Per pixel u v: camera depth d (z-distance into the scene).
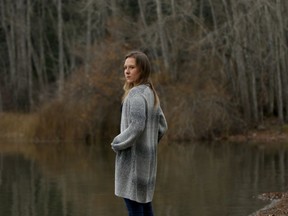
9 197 15.79
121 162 7.37
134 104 7.26
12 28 53.41
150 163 7.42
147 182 7.39
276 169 20.08
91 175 19.80
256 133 34.91
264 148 28.00
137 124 7.21
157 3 37.09
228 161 22.67
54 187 17.36
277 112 38.09
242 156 24.41
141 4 39.16
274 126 36.19
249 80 36.66
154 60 36.09
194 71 34.22
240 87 35.84
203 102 33.06
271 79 37.00
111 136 35.44
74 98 35.69
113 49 36.12
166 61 35.41
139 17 40.28
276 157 23.78
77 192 16.38
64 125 35.66
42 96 41.50
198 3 43.56
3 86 54.06
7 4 55.00
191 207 13.76
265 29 36.31
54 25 55.69
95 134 35.47
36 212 13.73
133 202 7.36
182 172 19.73
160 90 33.75
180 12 37.12
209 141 32.56
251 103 36.78
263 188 16.16
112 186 17.33
